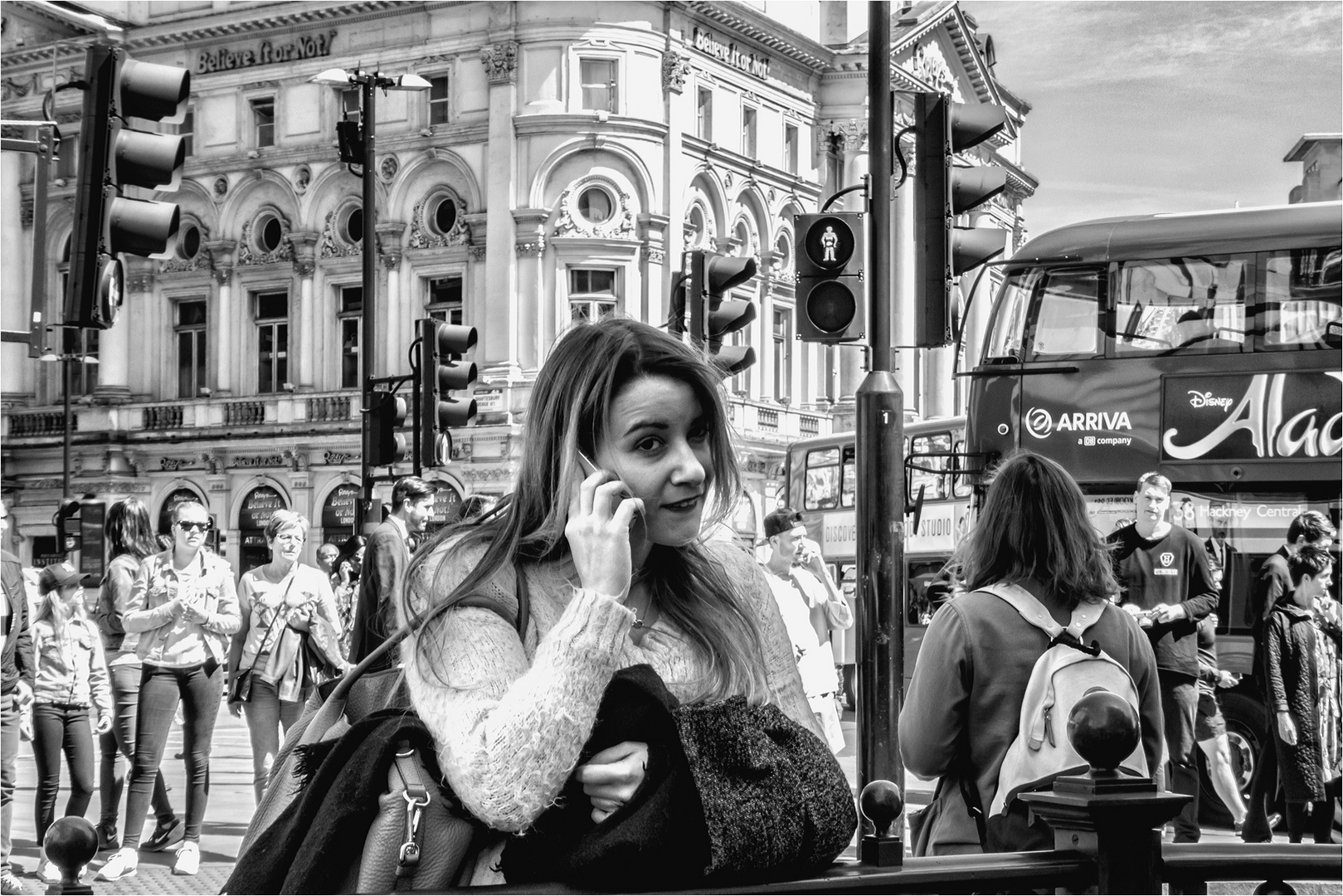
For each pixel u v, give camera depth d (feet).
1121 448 42.98
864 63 154.81
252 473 138.21
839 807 7.69
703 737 7.46
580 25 128.16
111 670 32.71
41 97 144.05
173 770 51.11
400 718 7.47
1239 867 8.38
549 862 7.27
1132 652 14.37
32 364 148.66
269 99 139.95
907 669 71.00
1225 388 42.01
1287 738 32.22
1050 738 13.47
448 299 133.18
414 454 56.29
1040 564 14.26
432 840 7.29
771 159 148.87
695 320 47.78
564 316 128.47
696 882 7.27
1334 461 40.57
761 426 145.28
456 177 131.85
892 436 24.41
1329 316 41.32
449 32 131.64
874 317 25.16
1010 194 176.86
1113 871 8.07
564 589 7.93
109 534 33.42
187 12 141.08
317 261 137.08
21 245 146.20
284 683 34.60
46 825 31.12
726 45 141.28
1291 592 32.68
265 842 7.55
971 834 14.10
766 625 8.93
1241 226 42.65
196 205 142.10
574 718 7.00
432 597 7.80
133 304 144.66
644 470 7.84
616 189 129.08
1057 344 44.29
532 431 8.01
